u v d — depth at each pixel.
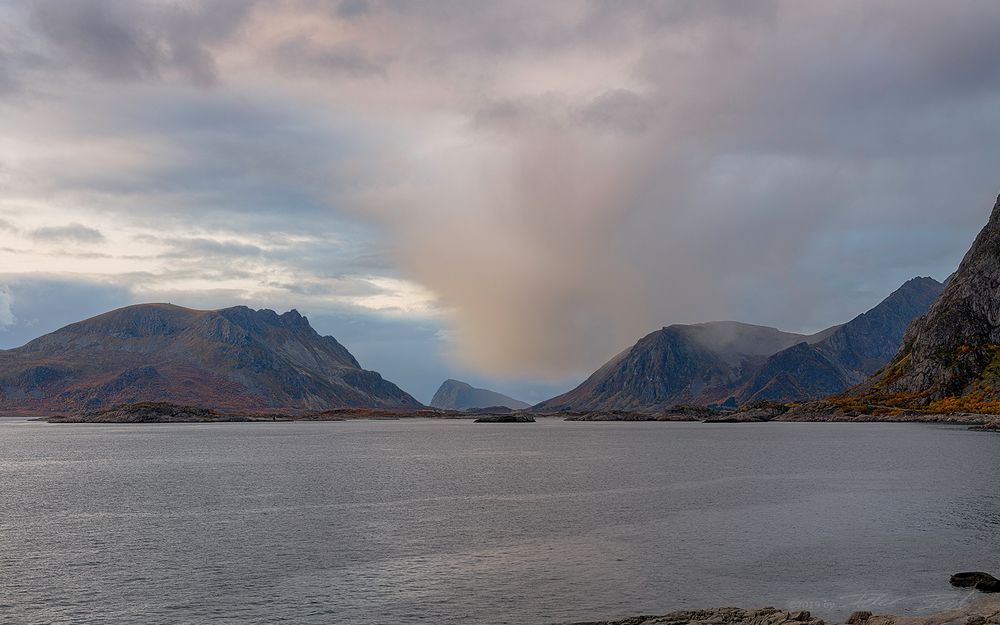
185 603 52.78
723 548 68.38
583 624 46.09
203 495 108.06
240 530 78.81
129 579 59.06
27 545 71.88
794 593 54.19
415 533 76.44
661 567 61.69
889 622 43.16
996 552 65.75
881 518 82.62
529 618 49.22
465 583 57.25
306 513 89.94
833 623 46.00
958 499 96.12
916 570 59.88
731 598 53.22
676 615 46.88
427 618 49.31
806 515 85.38
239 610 51.16
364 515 88.06
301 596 54.22
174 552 68.31
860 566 61.28
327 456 189.12
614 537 73.75
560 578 58.59
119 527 81.31
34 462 175.25
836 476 125.81
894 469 135.12
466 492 109.88
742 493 105.50
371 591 55.31
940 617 42.88
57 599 53.91
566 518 85.00
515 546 69.94
